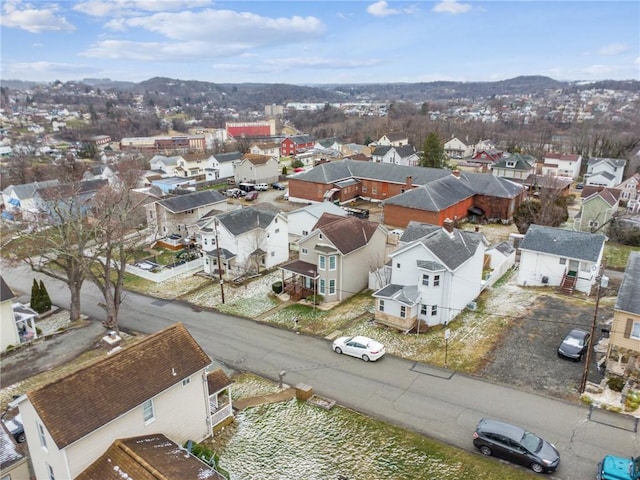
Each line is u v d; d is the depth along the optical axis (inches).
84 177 3464.6
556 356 1163.3
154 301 1646.2
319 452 864.9
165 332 884.0
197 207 2316.7
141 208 2368.4
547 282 1601.9
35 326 1496.1
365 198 2942.9
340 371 1141.7
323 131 6978.4
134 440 757.3
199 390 876.6
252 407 1008.9
